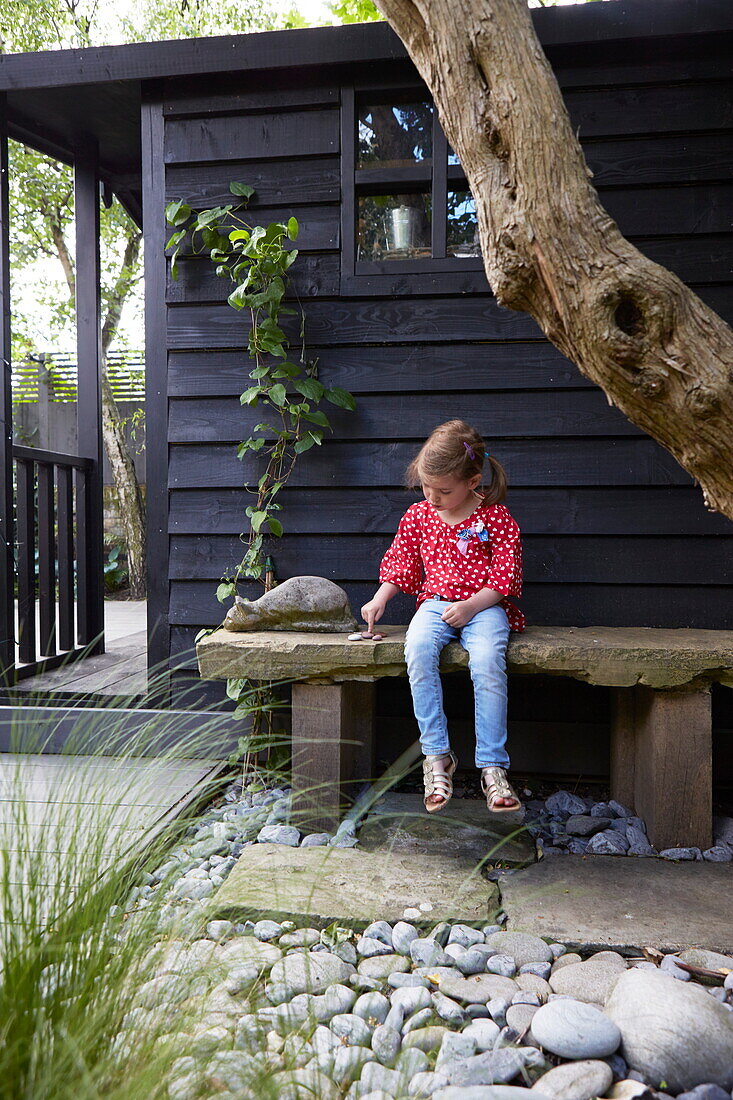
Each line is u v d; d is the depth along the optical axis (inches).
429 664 96.0
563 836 100.5
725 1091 52.9
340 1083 50.7
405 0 68.2
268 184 123.2
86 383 179.0
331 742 100.0
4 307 137.7
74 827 59.2
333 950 70.7
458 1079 52.3
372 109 122.7
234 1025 52.9
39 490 159.9
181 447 127.2
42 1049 42.0
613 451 117.7
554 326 64.9
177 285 125.8
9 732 127.2
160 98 125.3
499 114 62.8
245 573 122.8
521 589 118.0
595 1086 51.8
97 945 49.8
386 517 122.9
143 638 213.2
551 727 122.3
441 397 121.2
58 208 384.5
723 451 60.9
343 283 121.6
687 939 72.5
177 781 110.7
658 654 94.3
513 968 68.3
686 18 109.8
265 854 90.0
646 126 114.0
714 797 118.4
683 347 59.3
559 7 112.3
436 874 86.7
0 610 136.9
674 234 114.3
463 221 121.9
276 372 119.0
